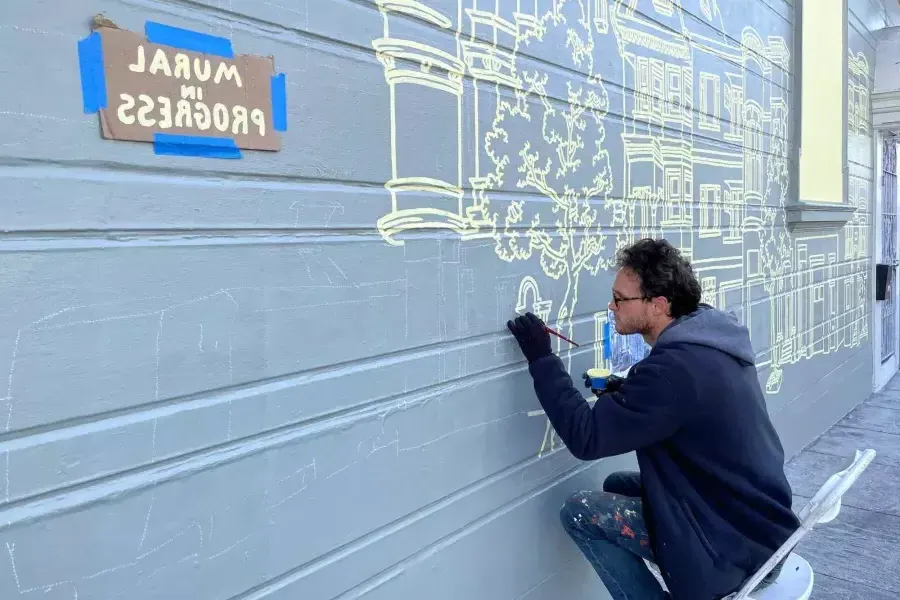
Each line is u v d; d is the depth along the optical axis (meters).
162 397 1.42
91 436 1.31
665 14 3.46
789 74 5.24
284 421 1.67
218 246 1.51
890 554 3.85
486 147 2.29
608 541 2.47
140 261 1.37
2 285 1.19
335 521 1.81
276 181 1.63
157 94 1.38
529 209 2.52
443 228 2.13
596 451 2.15
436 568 2.16
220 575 1.54
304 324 1.71
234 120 1.52
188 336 1.46
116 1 1.31
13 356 1.20
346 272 1.81
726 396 2.09
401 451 2.01
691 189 3.76
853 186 6.94
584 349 2.88
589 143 2.87
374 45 1.87
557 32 2.64
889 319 8.79
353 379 1.85
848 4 6.42
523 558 2.57
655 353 2.18
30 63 1.20
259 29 1.57
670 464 2.19
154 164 1.39
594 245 2.92
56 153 1.24
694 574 2.09
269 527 1.65
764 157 4.80
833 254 6.38
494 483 2.41
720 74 4.11
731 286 4.31
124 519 1.37
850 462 2.34
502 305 2.40
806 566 2.53
